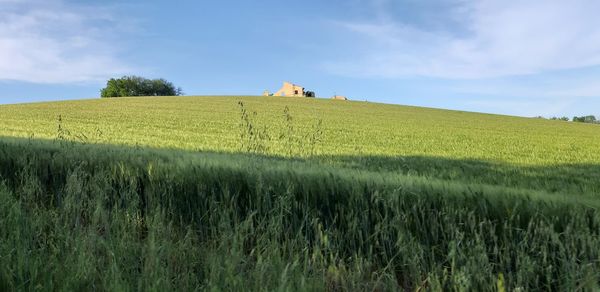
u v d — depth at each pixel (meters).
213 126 23.59
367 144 16.20
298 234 3.12
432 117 46.12
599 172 8.80
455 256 2.67
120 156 4.89
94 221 3.38
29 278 2.43
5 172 4.95
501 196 3.02
